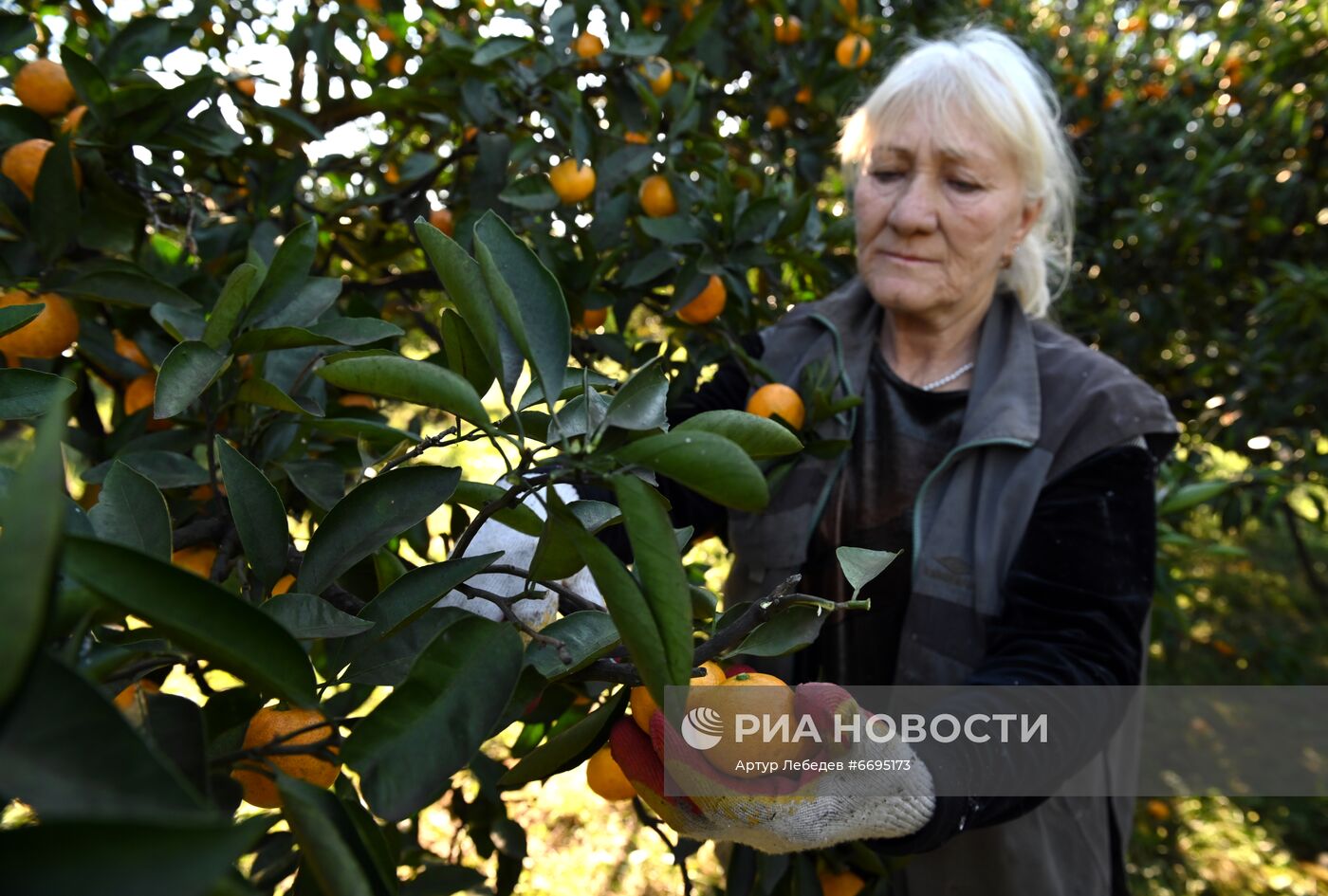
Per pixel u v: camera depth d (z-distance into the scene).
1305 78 4.23
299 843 0.58
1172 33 4.89
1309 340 3.66
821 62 2.39
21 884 0.34
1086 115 4.18
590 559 0.62
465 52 1.60
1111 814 1.46
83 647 0.58
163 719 0.61
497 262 0.76
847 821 0.87
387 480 0.80
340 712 1.19
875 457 1.47
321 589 0.76
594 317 1.70
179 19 1.47
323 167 1.85
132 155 1.32
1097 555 1.22
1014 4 4.23
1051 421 1.32
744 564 1.52
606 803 3.40
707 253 1.59
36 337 1.09
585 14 1.82
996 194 1.37
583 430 0.76
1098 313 4.11
